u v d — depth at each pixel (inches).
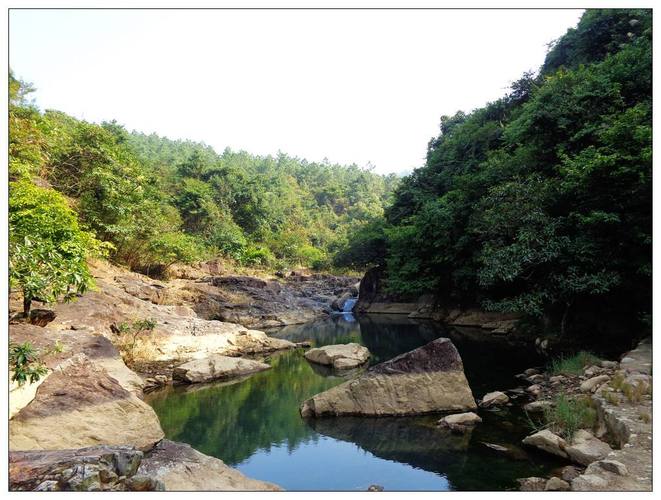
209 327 638.5
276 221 2456.9
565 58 831.7
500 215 538.9
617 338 487.5
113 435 261.0
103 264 871.1
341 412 353.1
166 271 1104.2
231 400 413.4
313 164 4458.7
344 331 869.2
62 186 802.8
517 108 860.0
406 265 949.8
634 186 406.3
